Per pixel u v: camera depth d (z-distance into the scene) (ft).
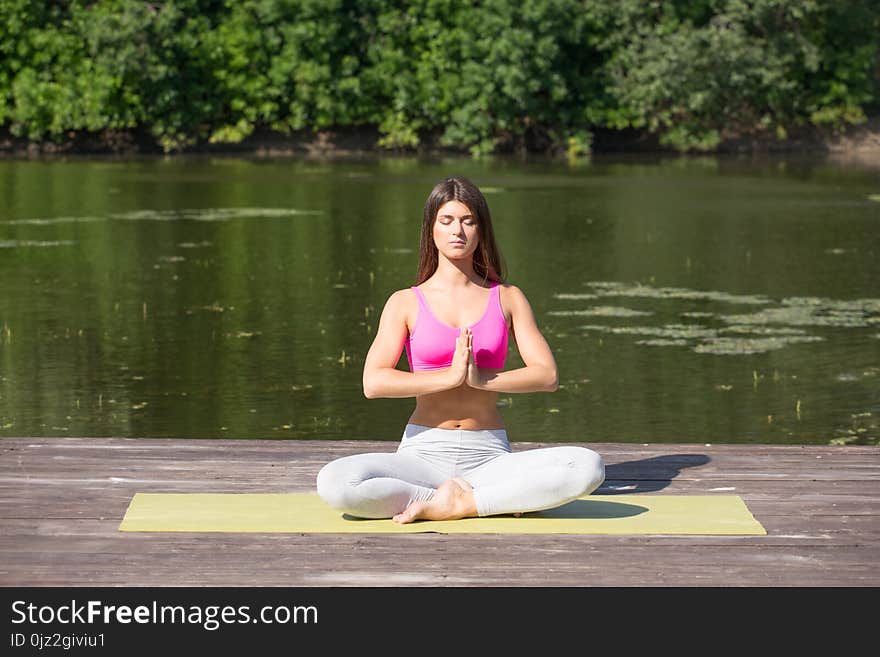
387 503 21.31
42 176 122.42
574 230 85.25
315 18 154.10
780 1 150.92
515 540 20.70
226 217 90.68
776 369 46.29
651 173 131.03
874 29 163.32
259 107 156.66
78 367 46.42
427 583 18.90
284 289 62.18
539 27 150.30
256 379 44.83
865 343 50.39
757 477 24.49
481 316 22.00
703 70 151.74
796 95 159.53
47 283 63.21
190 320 54.65
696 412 40.96
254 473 24.57
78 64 152.66
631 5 152.35
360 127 162.50
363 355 48.29
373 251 74.74
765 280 65.31
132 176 123.24
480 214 22.06
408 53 157.17
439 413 21.99
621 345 50.26
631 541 20.72
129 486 23.63
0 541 20.63
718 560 19.92
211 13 157.99
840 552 20.31
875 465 25.34
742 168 137.69
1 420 39.52
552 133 157.58
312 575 19.22
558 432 39.19
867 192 110.11
